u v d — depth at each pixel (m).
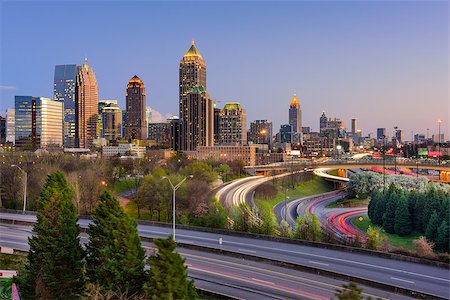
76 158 198.50
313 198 196.88
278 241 68.06
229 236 72.56
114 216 44.19
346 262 55.59
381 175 187.12
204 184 126.44
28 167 144.62
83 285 47.47
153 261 35.34
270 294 46.16
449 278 49.22
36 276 47.00
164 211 115.56
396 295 45.44
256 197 166.88
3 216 90.75
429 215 100.62
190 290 35.69
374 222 123.12
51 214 47.50
